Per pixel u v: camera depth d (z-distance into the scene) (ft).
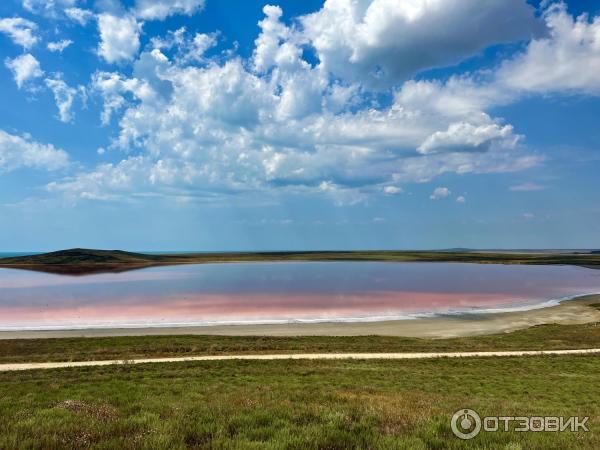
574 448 23.54
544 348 113.19
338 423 27.43
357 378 71.61
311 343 118.21
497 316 186.50
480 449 22.62
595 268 602.85
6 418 29.94
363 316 184.44
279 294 273.75
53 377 71.97
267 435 25.03
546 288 318.86
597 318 181.78
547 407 44.39
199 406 34.88
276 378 71.00
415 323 167.53
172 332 144.97
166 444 22.41
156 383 65.31
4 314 190.19
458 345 117.19
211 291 292.40
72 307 213.25
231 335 138.62
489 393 60.44
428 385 65.77
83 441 23.50
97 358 94.48
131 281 381.19
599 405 51.44
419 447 22.52
